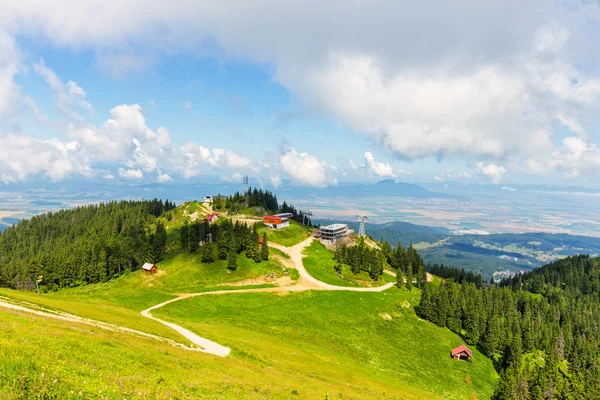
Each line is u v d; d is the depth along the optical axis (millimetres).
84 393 19797
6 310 44625
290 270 158375
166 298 117438
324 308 125812
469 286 194125
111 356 30453
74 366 23812
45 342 27859
